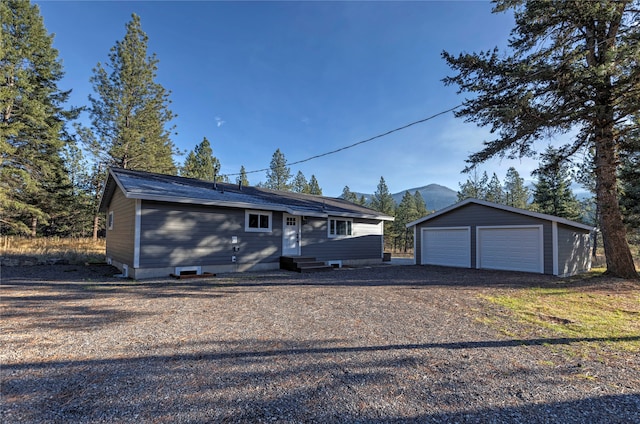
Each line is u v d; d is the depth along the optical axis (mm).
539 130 10258
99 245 18406
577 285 8695
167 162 23438
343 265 14977
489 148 10969
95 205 22828
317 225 14109
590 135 10977
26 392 2629
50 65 18062
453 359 3428
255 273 11023
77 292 7105
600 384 2857
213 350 3650
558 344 3939
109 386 2754
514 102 9656
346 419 2281
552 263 11281
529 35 10289
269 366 3209
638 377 3008
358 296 6949
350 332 4375
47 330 4348
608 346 3875
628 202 14445
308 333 4316
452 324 4816
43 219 17359
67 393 2623
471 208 13711
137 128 20859
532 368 3209
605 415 2348
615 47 8500
